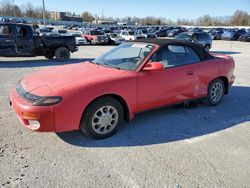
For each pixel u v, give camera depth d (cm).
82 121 373
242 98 626
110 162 327
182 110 520
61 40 1310
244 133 422
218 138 402
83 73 407
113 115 396
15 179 289
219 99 560
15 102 364
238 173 310
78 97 355
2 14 7838
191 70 479
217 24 11169
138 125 443
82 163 324
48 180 289
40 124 346
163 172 308
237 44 3045
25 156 337
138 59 432
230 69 561
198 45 517
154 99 434
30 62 1261
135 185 283
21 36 1188
